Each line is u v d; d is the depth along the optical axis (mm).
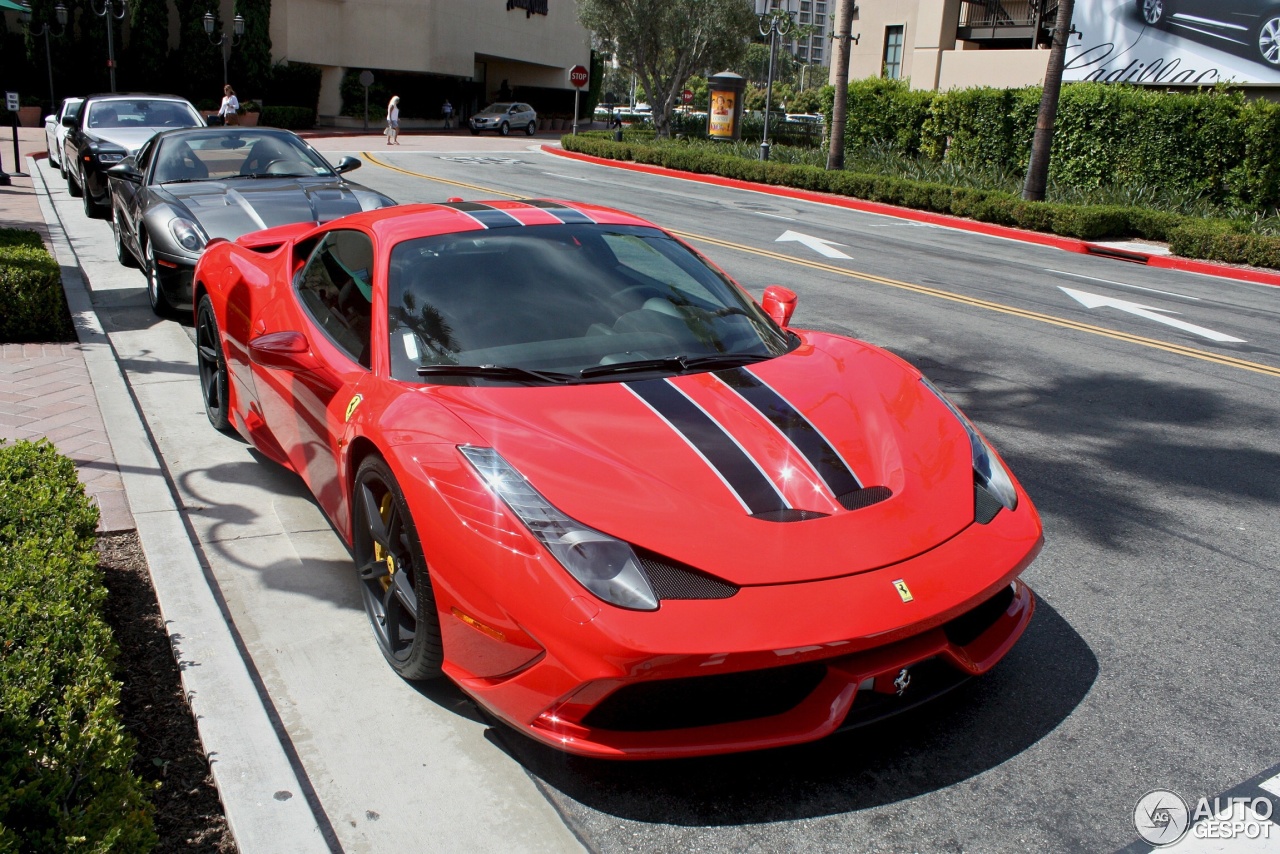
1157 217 16281
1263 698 3090
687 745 2438
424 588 2766
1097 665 3258
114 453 4660
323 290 3977
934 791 2623
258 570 3732
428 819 2480
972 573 2613
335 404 3369
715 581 2414
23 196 13719
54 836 2018
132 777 2289
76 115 13148
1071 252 15438
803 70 101750
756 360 3486
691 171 25125
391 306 3436
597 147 28203
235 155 8297
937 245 14789
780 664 2346
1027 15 26062
